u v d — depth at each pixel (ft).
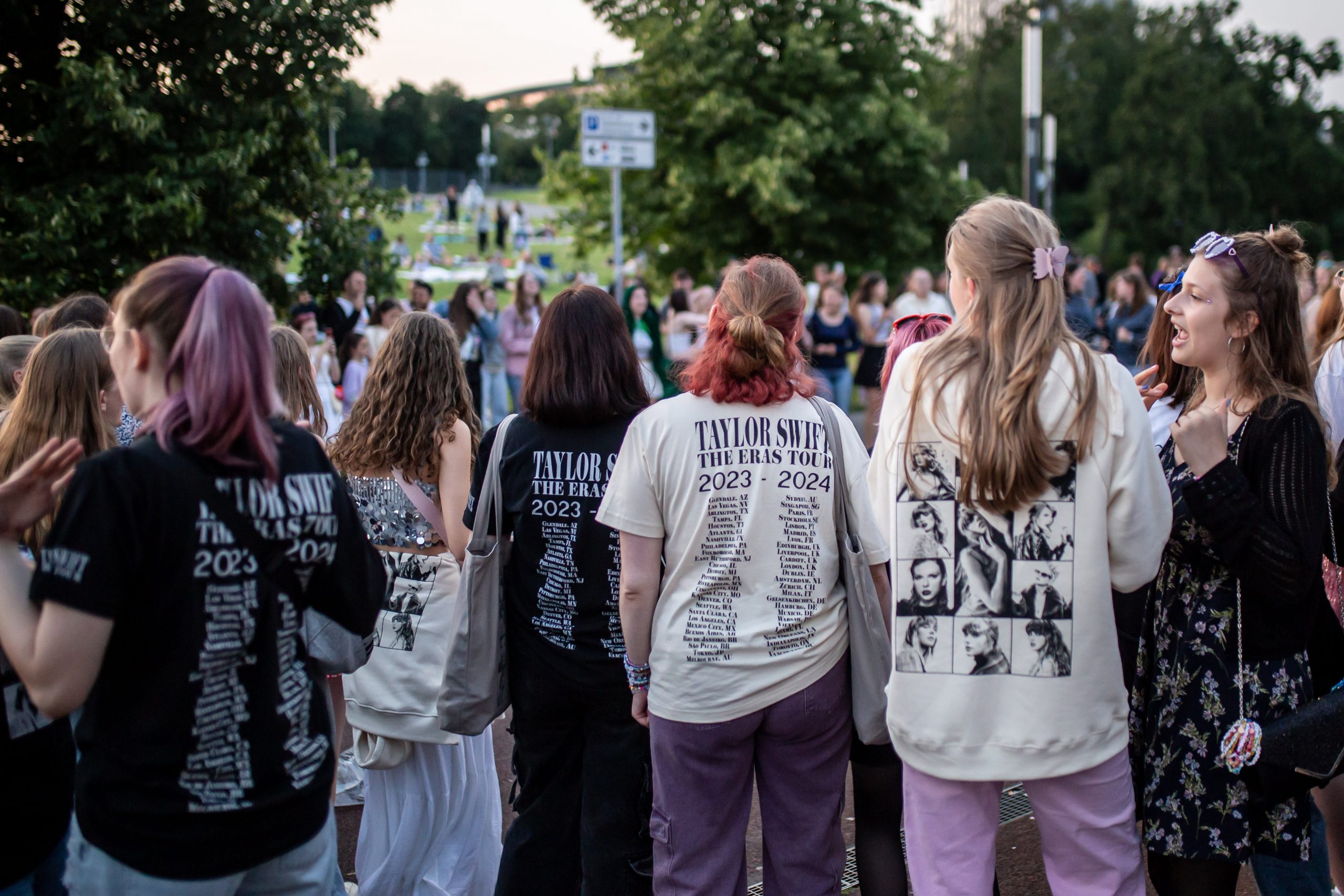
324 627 6.84
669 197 56.03
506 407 37.65
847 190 57.67
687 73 53.62
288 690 6.34
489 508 9.16
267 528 6.13
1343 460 8.78
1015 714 7.12
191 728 5.92
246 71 28.71
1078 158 153.69
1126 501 7.05
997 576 7.13
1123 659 8.29
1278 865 8.68
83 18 26.63
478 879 11.02
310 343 28.63
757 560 8.10
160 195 26.94
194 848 5.95
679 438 8.12
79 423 8.50
